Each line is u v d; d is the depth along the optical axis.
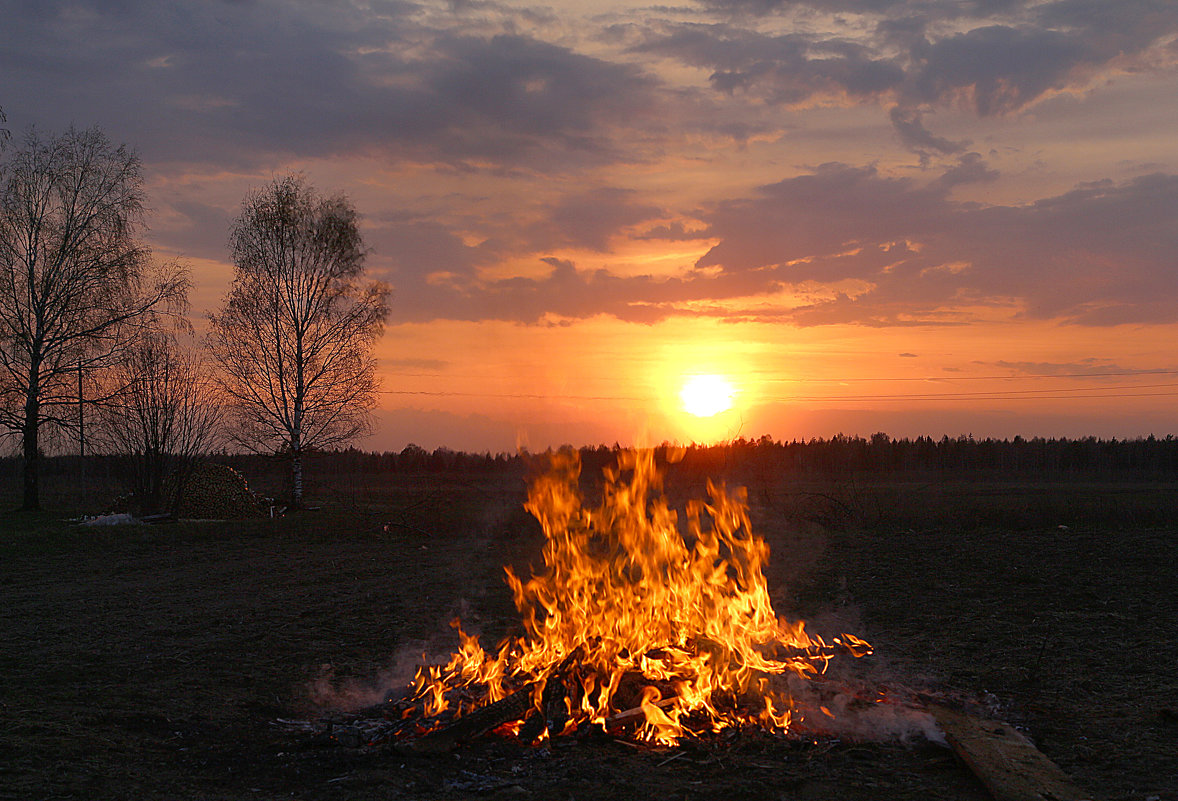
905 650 8.91
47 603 12.48
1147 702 6.73
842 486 39.28
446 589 13.77
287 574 15.77
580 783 5.16
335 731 6.13
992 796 4.86
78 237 28.77
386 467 67.69
